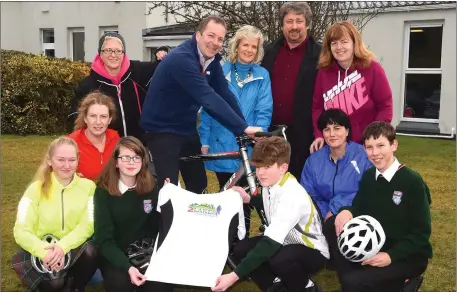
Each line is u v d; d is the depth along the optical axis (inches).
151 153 151.1
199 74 141.0
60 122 446.6
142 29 547.2
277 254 126.3
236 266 128.7
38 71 422.0
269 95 169.9
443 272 161.5
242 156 150.6
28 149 374.3
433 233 197.9
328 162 149.4
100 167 147.9
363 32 423.8
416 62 414.0
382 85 157.2
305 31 170.7
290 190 124.6
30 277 124.6
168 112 148.7
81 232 127.9
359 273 123.5
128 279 121.0
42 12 650.8
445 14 386.9
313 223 129.3
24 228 124.5
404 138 405.4
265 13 293.7
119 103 171.6
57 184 129.6
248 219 171.9
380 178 128.9
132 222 130.7
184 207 127.1
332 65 160.2
